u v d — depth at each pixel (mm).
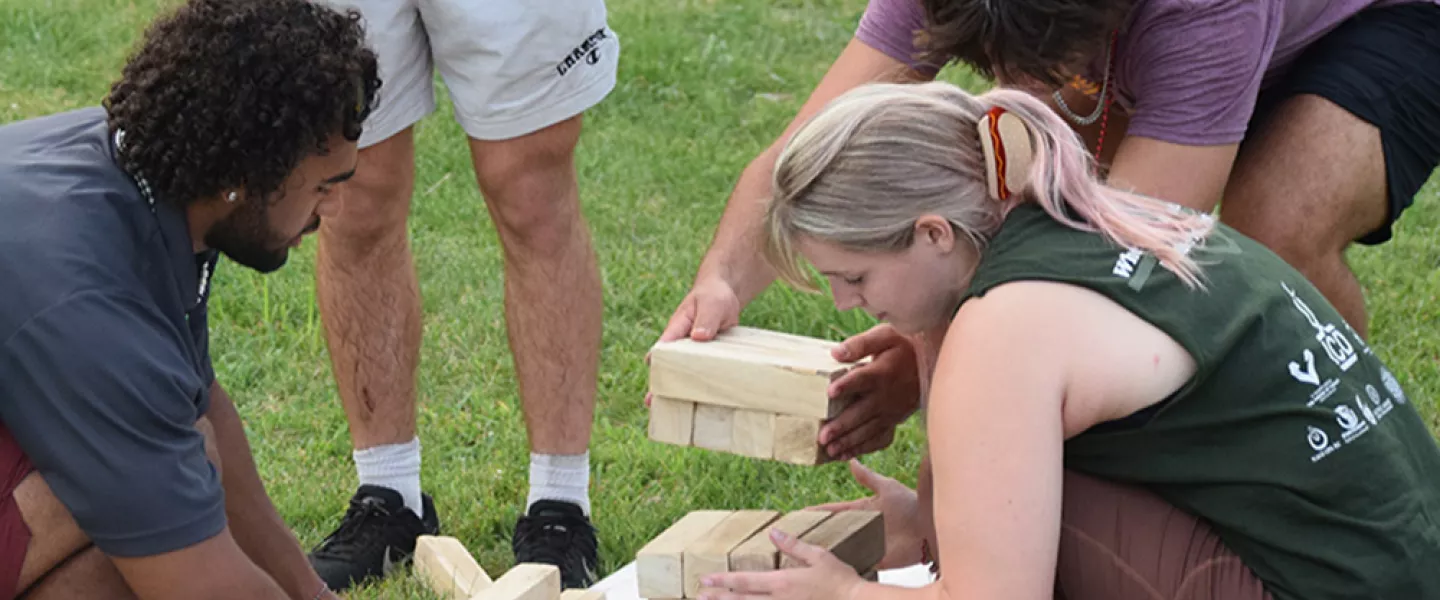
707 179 8070
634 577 4258
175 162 2822
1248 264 3016
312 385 5730
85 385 2752
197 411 3033
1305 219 4078
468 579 4129
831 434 3418
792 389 3371
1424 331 6410
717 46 10148
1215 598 3062
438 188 7719
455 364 5918
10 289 2730
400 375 4484
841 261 2955
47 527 3047
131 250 2859
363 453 4562
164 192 2883
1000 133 2900
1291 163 4078
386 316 4414
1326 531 2961
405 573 4465
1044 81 3316
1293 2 3986
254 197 2889
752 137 8789
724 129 8906
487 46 4082
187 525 2902
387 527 4492
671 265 6906
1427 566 3006
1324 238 4105
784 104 9320
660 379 3496
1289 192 4078
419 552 4281
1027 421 2781
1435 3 4148
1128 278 2852
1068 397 2832
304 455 5188
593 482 5074
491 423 5465
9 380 2768
